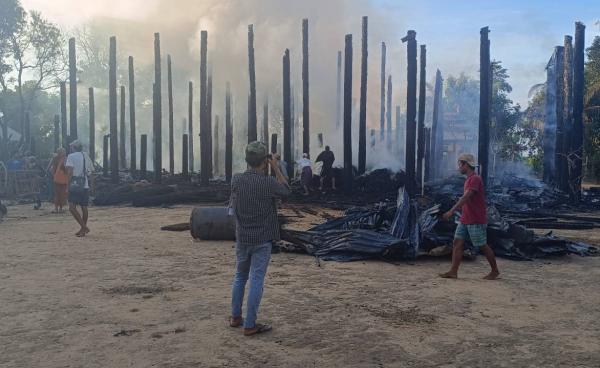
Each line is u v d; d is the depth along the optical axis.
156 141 25.33
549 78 24.75
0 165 22.33
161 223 12.82
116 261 7.91
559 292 6.32
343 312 5.32
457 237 7.07
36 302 5.60
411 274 7.29
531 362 4.05
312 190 21.59
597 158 32.75
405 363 4.00
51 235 10.60
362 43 23.39
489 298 5.98
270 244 4.76
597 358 4.14
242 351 4.21
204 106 24.72
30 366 3.87
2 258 8.06
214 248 9.16
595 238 11.23
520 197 19.36
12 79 43.06
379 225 9.91
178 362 3.96
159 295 5.93
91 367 3.86
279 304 5.60
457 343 4.45
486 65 19.20
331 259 8.27
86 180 10.44
